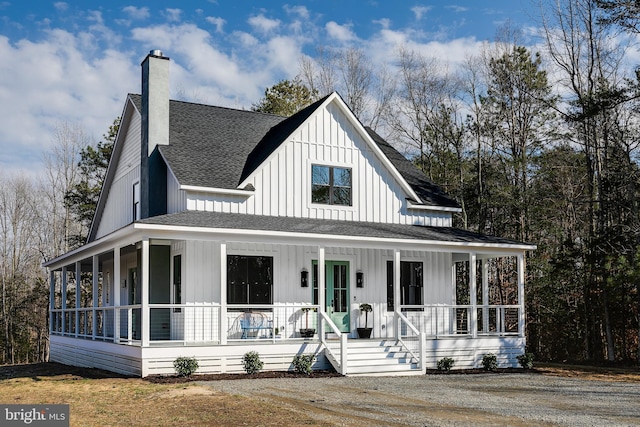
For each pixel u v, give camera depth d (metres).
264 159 21.55
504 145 39.19
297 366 18.55
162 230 17.41
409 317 23.78
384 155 23.77
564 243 29.33
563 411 12.61
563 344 31.64
